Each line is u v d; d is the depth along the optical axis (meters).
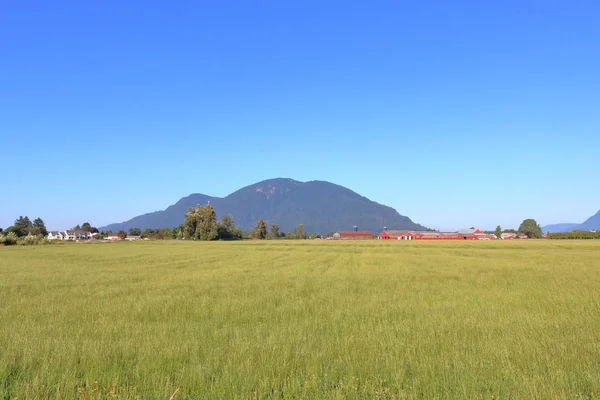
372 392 6.92
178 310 14.55
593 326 11.65
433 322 12.43
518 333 10.88
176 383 7.52
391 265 36.84
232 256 52.22
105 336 10.82
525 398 6.76
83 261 42.72
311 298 17.33
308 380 7.52
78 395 6.94
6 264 38.53
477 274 27.81
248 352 9.11
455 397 6.80
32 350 9.08
